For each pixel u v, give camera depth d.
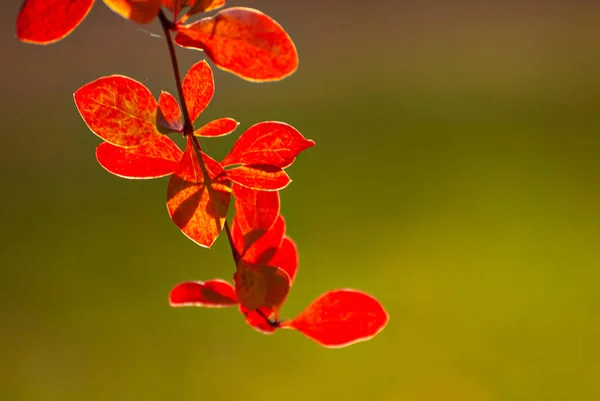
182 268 3.38
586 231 3.61
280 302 0.58
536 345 2.69
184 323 2.96
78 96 0.56
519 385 2.46
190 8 0.56
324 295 0.58
